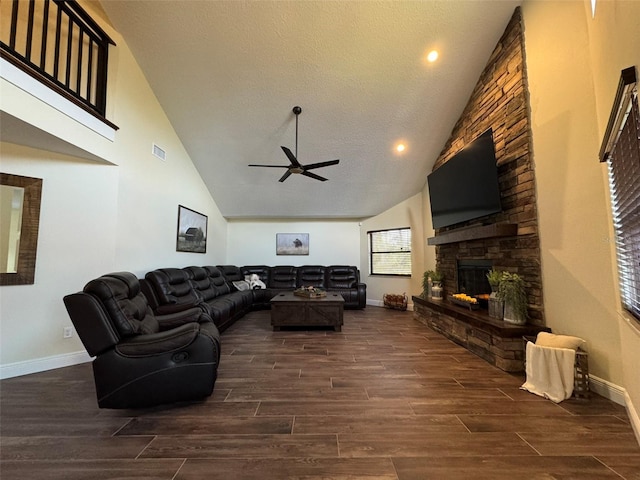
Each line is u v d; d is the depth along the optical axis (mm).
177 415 1953
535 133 2838
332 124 4457
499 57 3377
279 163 5281
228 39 3342
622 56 1703
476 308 3635
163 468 1443
